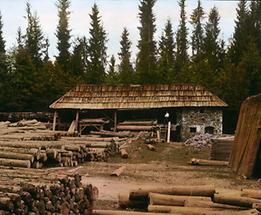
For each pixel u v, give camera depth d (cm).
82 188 1086
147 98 3812
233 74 4316
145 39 7125
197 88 3856
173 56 6925
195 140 3041
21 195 850
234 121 4238
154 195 1177
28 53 5462
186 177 1822
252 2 6844
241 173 1869
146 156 2550
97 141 2517
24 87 4766
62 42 6712
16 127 2892
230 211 1077
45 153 1786
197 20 7850
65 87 4941
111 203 1311
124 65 6097
